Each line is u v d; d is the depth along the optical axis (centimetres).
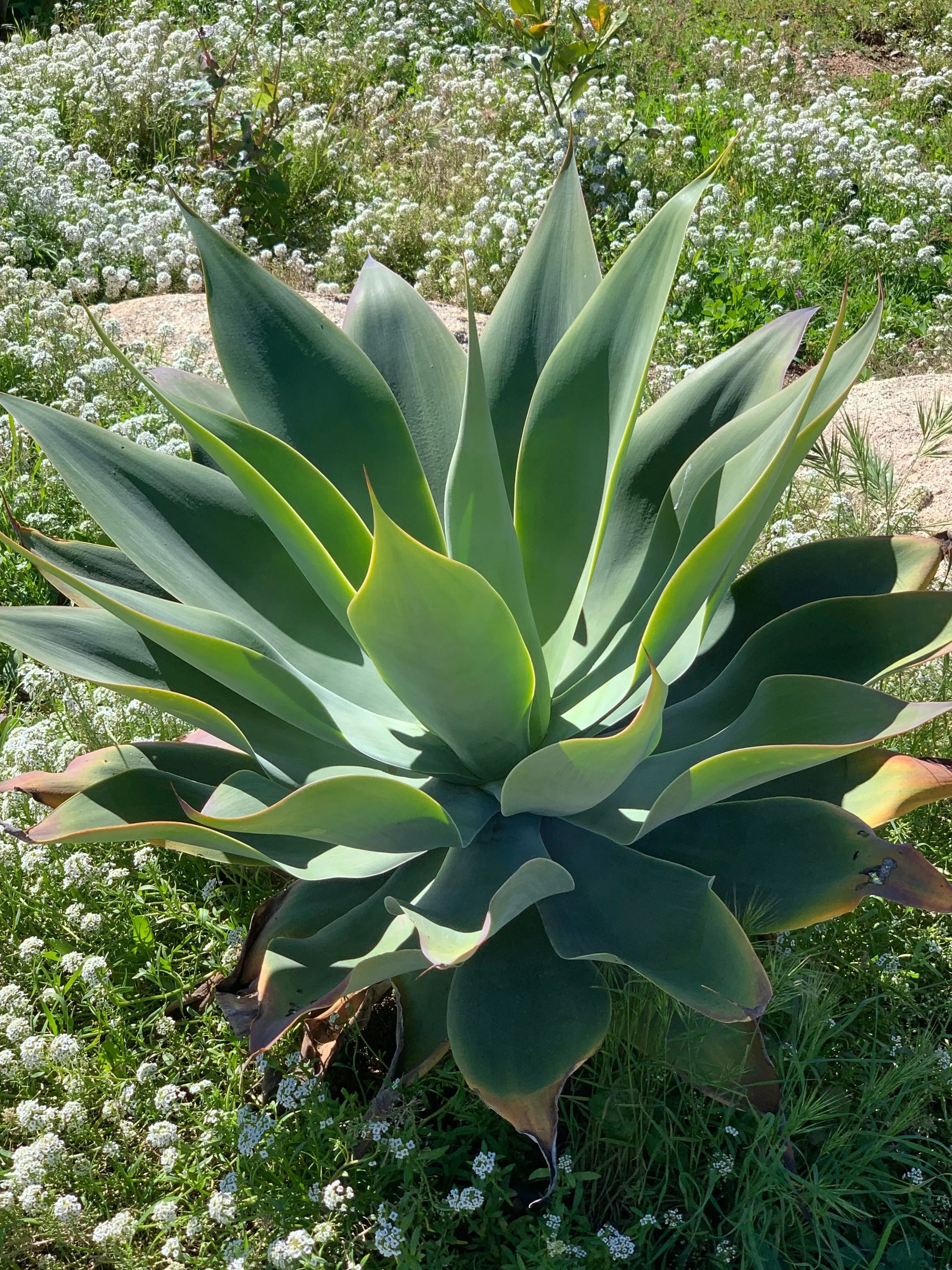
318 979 232
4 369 574
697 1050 238
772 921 238
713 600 260
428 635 227
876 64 1308
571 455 298
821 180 891
